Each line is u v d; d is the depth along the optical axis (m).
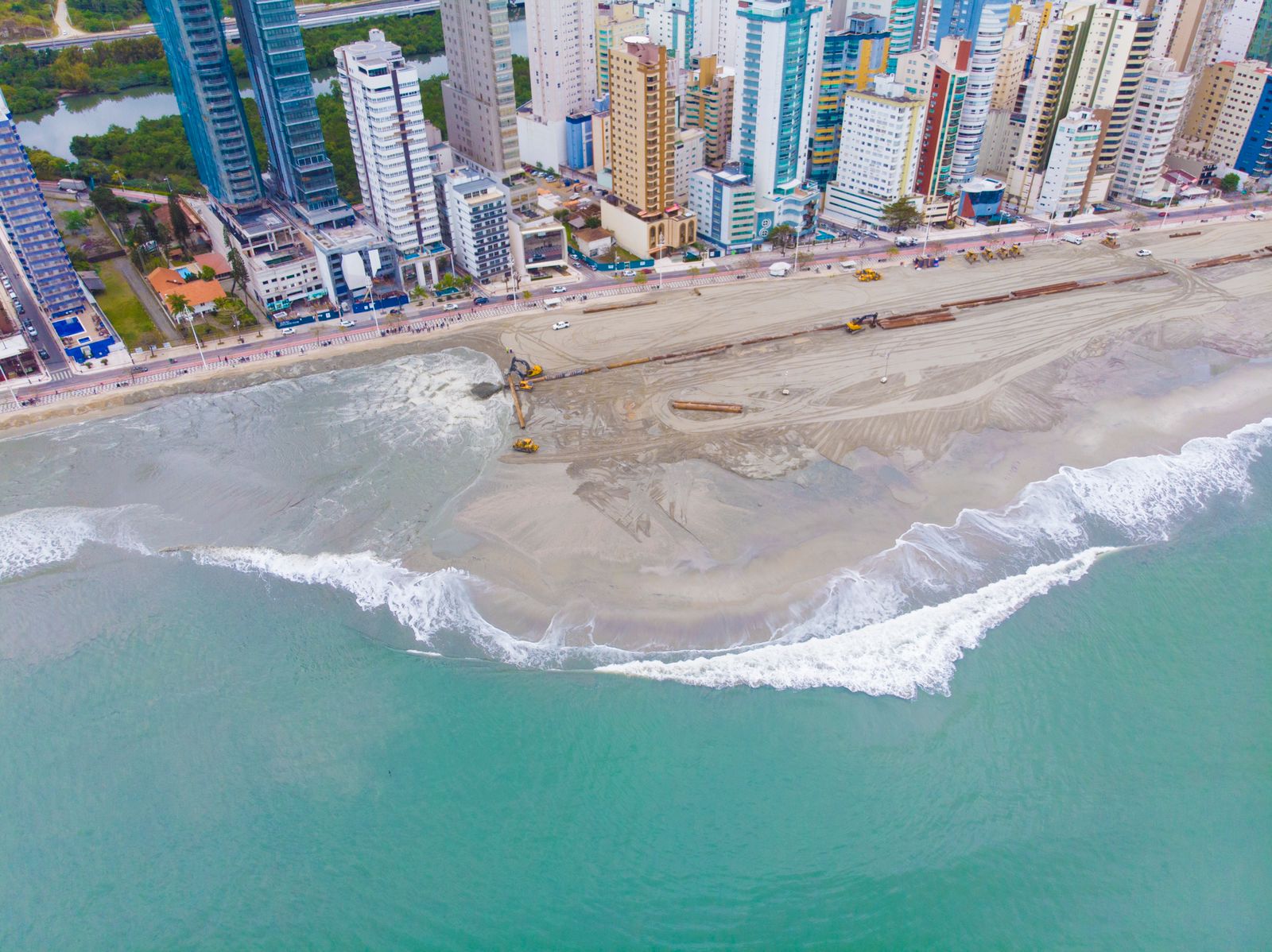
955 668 124.12
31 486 155.62
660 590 134.38
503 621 130.38
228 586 137.00
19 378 183.00
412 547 143.00
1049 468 160.50
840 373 186.00
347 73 194.75
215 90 199.25
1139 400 177.88
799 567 138.62
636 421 171.38
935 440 166.38
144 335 196.62
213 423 170.75
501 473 157.88
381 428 169.25
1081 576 138.50
